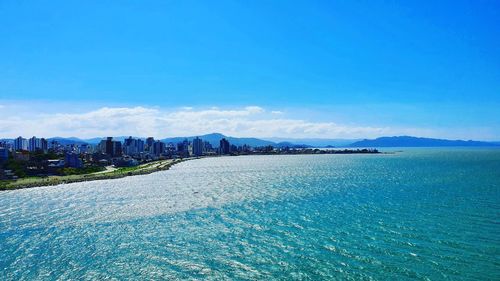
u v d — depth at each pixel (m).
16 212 87.50
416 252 51.44
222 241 59.59
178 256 52.78
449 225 65.44
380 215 75.50
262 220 73.88
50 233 66.56
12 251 56.06
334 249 53.78
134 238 62.50
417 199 95.38
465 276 43.28
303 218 74.69
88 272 47.41
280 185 138.88
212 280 44.19
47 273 47.34
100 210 89.00
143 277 45.53
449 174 167.62
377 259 49.16
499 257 48.84
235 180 164.38
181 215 81.12
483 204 85.56
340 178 162.75
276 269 47.00
